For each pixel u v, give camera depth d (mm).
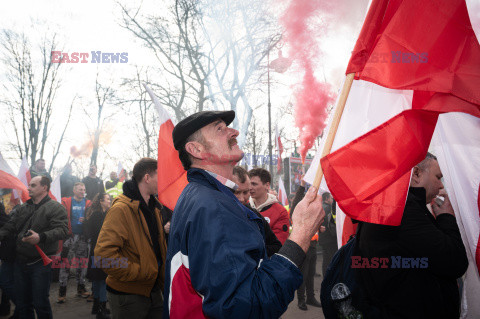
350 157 1418
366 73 1445
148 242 2617
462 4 1466
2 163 4531
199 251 974
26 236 3570
